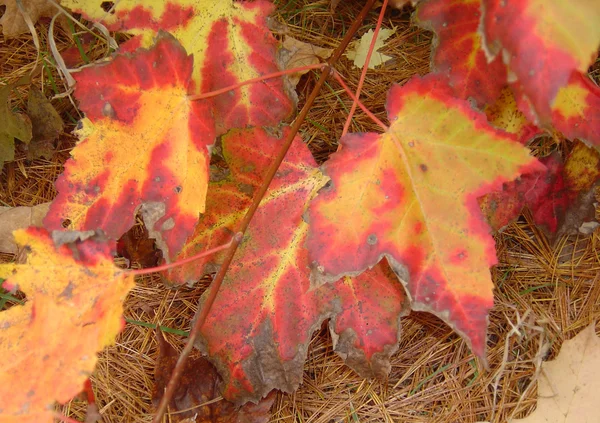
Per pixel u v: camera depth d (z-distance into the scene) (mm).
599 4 387
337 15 532
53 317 402
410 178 424
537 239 498
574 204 475
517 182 468
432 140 423
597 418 454
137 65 419
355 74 524
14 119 498
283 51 460
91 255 405
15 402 395
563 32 388
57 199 426
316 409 476
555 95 390
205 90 458
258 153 452
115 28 446
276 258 452
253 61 458
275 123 462
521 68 392
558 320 486
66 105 520
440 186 422
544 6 390
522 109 421
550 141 501
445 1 444
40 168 514
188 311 491
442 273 419
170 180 427
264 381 454
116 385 477
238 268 452
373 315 451
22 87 520
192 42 452
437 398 477
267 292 452
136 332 488
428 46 524
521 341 483
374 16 529
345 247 423
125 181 428
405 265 422
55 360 398
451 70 448
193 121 427
